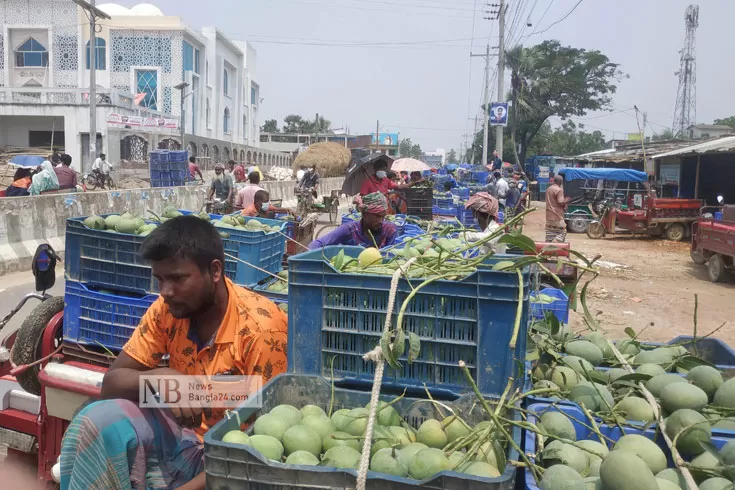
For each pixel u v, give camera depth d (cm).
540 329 304
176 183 2695
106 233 418
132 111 3938
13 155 3350
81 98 3672
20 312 825
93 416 228
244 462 189
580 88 5422
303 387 252
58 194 1251
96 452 225
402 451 207
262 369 265
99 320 417
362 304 253
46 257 434
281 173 4388
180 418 255
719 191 2180
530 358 291
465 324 243
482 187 2222
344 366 259
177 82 4981
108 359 413
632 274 1327
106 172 2630
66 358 427
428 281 241
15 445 394
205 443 195
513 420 230
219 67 5841
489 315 239
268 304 280
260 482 188
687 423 233
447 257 280
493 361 240
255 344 263
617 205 2177
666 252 1706
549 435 214
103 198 1401
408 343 249
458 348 245
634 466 191
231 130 6378
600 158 3023
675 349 330
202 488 246
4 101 3666
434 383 249
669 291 1141
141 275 413
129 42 4931
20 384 419
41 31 4912
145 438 232
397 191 1357
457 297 243
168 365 286
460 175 3475
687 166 2303
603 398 260
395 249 385
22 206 1138
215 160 4888
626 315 943
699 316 945
